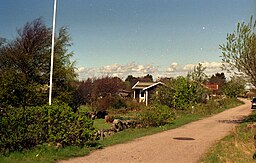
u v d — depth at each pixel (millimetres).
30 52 28625
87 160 11164
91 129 13680
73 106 29031
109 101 39531
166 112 23688
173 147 14305
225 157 11992
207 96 46375
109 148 13656
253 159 11695
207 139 17000
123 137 17250
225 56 26688
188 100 35719
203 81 48281
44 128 12406
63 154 11648
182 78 36844
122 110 36812
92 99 37750
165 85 36594
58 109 12734
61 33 30234
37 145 12055
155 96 35281
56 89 27609
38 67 28328
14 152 11086
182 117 29703
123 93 62812
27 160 10453
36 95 23547
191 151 13422
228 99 59625
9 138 11219
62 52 30000
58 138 12461
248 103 65750
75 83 30516
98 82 47844
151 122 22719
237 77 26984
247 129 19875
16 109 12086
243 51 25984
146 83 60312
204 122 26578
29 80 26938
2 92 20156
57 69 28469
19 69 27969
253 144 14500
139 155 12328
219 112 39062
